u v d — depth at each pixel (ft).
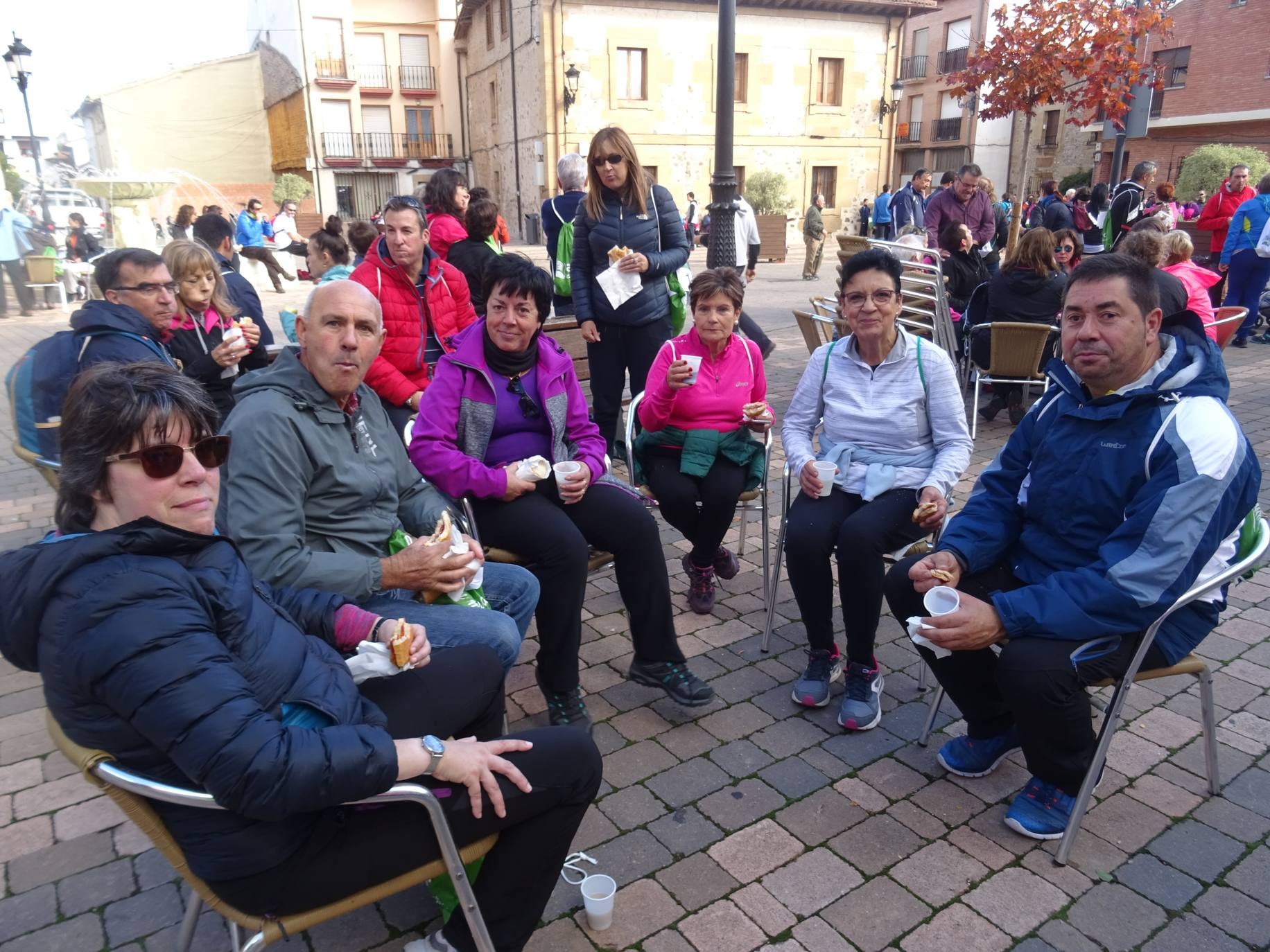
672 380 10.79
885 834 8.00
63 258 51.06
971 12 97.81
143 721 4.39
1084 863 7.59
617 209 15.07
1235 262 30.60
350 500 7.59
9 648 4.57
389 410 12.76
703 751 9.24
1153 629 7.20
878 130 92.89
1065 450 7.86
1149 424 7.29
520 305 9.14
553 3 77.30
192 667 4.47
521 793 5.53
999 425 21.84
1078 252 24.43
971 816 8.25
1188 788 8.55
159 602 4.52
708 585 12.18
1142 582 7.01
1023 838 7.93
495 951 5.82
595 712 9.96
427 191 19.07
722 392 11.54
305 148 105.09
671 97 83.35
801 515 10.02
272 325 38.93
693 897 7.26
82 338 9.83
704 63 83.71
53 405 9.56
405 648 5.98
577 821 5.86
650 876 7.48
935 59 104.27
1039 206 40.27
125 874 7.52
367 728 5.02
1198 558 6.94
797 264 70.28
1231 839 7.86
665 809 8.32
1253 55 77.61
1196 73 82.43
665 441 11.81
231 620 5.04
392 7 104.88
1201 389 7.23
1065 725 7.39
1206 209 35.40
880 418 10.27
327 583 7.05
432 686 6.23
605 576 13.58
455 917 5.89
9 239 42.42
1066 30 36.99
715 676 10.72
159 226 67.87
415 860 5.31
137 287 11.09
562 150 81.15
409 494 8.66
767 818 8.21
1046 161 99.14
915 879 7.45
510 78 89.45
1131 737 9.37
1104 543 7.37
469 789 5.31
